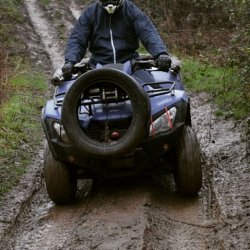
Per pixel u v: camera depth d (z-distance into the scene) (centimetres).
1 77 1150
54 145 602
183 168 603
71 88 578
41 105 1033
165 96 615
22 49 1611
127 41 675
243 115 809
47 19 2058
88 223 578
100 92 589
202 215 592
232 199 609
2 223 609
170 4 1678
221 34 1302
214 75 1063
